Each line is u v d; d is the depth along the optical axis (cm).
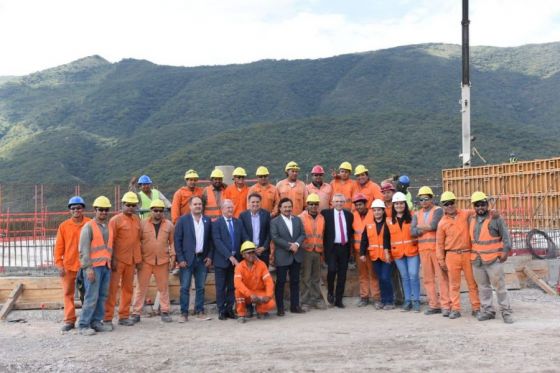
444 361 723
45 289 1148
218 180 1141
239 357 764
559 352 753
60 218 2289
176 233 1045
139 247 1017
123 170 7612
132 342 867
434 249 1048
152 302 1154
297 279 1091
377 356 753
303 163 6141
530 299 1163
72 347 841
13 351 823
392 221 1102
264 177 1166
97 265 935
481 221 977
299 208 1187
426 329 916
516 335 855
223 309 1041
